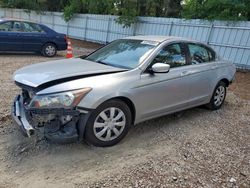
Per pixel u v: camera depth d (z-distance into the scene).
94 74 3.92
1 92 6.18
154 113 4.50
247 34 11.66
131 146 4.07
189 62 5.11
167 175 3.43
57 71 3.92
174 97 4.76
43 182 3.17
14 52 12.42
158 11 20.78
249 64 11.71
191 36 13.88
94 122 3.74
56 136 3.52
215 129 4.98
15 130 4.32
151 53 4.47
